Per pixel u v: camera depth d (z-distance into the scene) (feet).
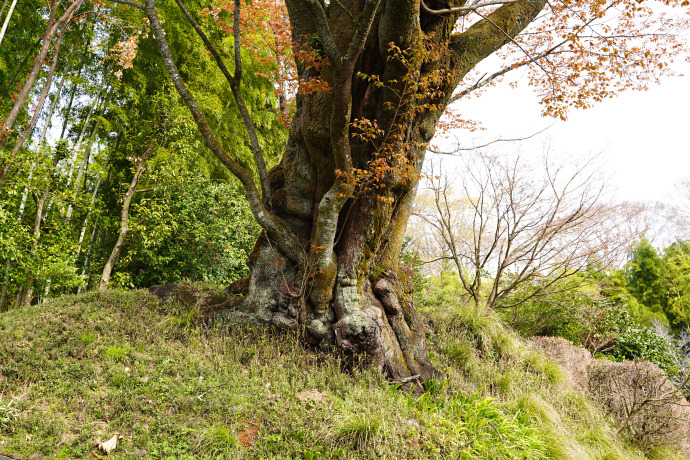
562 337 29.01
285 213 19.03
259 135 48.83
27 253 30.25
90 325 16.85
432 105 16.62
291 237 18.22
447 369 19.10
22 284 32.58
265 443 12.16
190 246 35.04
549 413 16.99
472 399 16.26
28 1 33.19
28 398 12.78
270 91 47.32
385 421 13.21
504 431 14.64
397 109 16.52
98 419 12.33
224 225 35.17
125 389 13.51
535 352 22.75
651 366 24.47
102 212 36.47
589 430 18.12
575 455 15.07
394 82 16.49
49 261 30.48
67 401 12.80
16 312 18.65
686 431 20.67
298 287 17.81
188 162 38.99
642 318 61.05
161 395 13.38
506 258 27.30
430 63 17.30
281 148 53.78
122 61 26.35
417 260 28.55
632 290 77.05
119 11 35.14
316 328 17.24
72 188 33.71
